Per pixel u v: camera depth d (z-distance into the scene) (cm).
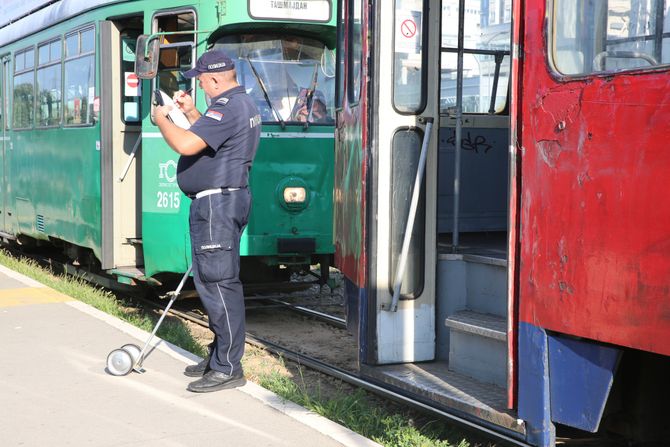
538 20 425
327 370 712
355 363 765
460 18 660
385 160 587
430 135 594
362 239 593
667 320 358
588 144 395
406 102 591
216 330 577
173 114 576
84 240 1052
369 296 587
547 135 418
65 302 896
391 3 581
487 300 580
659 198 361
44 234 1220
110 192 995
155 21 926
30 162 1285
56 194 1159
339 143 705
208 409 538
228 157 558
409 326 596
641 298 369
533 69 428
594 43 399
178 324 918
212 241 561
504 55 710
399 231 593
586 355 405
